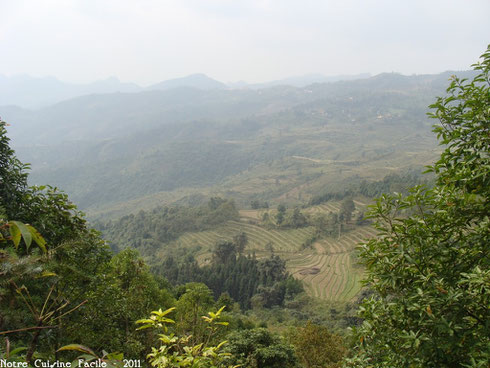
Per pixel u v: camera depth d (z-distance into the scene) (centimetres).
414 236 599
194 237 10344
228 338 1709
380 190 10319
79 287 912
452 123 625
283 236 9794
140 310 1708
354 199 11212
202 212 11381
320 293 6456
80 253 948
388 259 602
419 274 588
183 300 2273
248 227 10775
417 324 548
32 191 1068
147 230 10694
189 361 421
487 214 585
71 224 1048
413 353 534
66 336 948
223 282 6750
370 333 608
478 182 579
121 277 1850
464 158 593
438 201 618
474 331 502
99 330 1262
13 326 312
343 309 5453
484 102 591
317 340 2334
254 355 1566
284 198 18212
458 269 567
